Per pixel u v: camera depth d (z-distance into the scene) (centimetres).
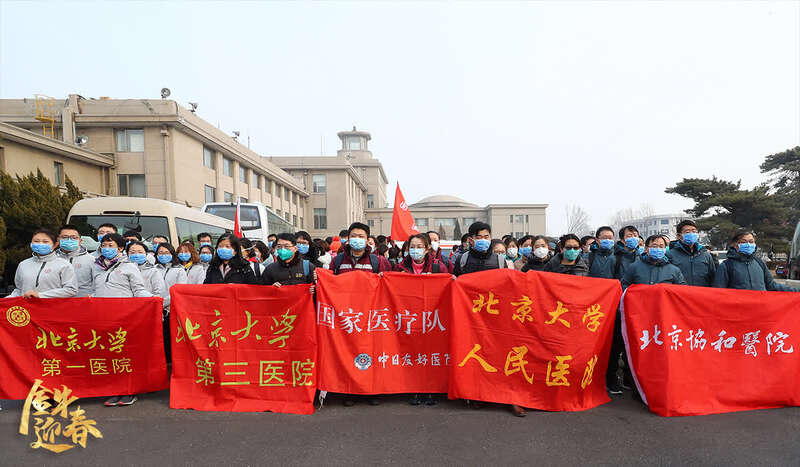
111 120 2056
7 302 398
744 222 2419
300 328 405
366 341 409
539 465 293
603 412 386
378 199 5675
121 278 428
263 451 313
